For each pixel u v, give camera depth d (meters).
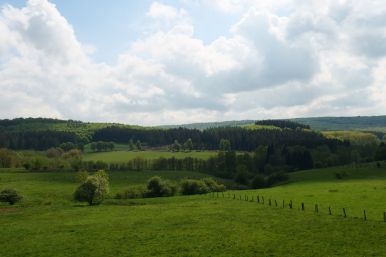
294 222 55.38
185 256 41.44
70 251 45.03
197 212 68.44
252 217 61.12
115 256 42.44
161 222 59.81
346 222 53.28
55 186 123.75
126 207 80.38
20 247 47.56
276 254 40.72
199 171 181.25
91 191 89.06
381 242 42.75
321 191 89.81
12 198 90.69
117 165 183.88
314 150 197.12
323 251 40.75
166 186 111.50
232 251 42.47
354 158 184.12
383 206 62.75
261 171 181.25
